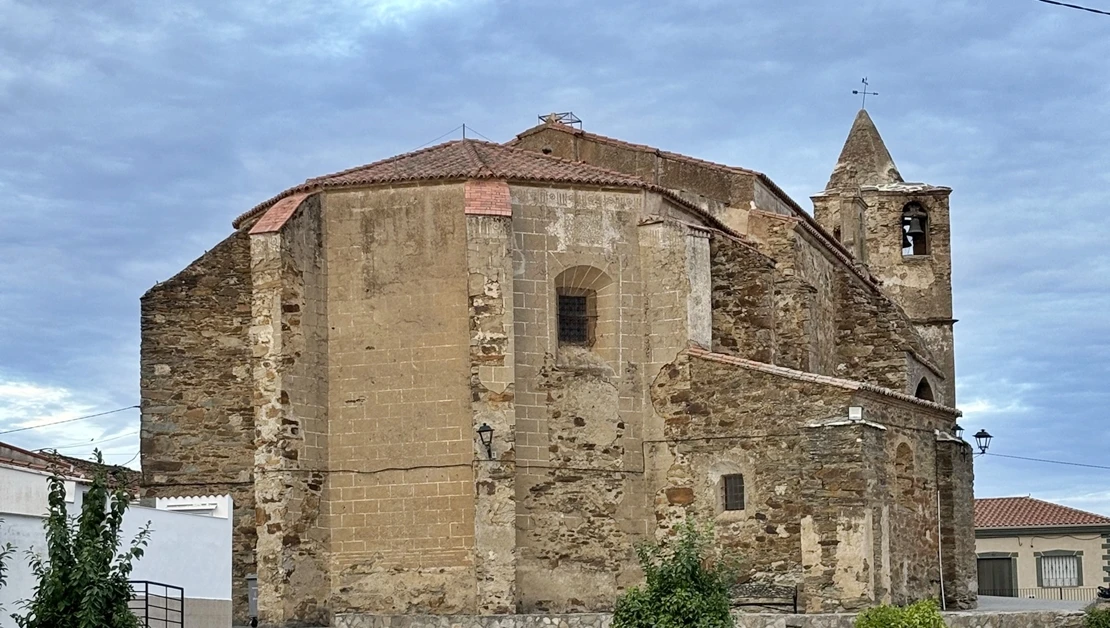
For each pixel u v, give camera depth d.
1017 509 74.81
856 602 38.44
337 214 41.81
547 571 40.19
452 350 40.72
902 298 67.50
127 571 27.42
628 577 40.88
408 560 40.16
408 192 41.50
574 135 51.91
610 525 41.00
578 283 42.09
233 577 42.03
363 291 41.41
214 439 42.91
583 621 37.78
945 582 44.78
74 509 31.48
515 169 42.25
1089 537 72.12
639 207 42.66
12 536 29.80
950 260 67.62
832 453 39.19
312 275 41.31
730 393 40.88
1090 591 71.62
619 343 42.03
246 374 43.12
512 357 39.81
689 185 50.50
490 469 39.25
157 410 43.06
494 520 39.12
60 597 26.78
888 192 68.12
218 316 43.38
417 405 40.69
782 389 40.19
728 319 43.53
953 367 67.12
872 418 40.38
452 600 39.72
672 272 42.09
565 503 40.72
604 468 41.22
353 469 40.78
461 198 41.25
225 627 34.81
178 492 42.69
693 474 41.03
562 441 40.97
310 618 39.81
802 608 39.00
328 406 41.19
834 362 50.72
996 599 53.12
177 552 33.50
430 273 41.12
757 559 39.84
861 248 63.88
